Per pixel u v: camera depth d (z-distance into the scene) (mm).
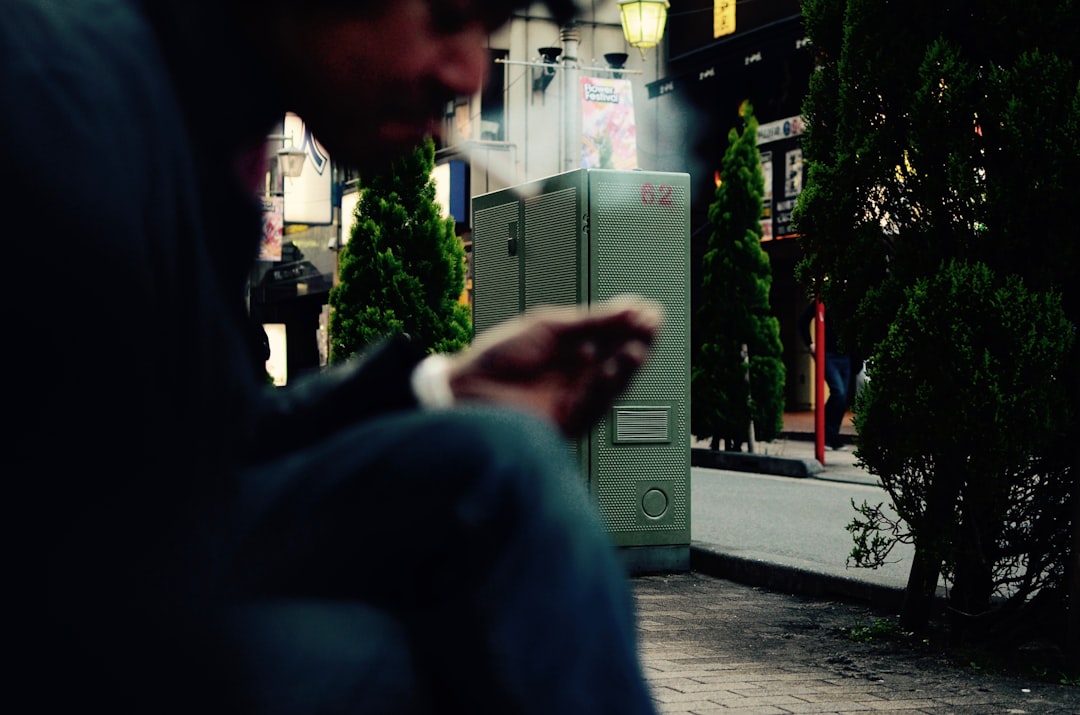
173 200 414
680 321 7891
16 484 385
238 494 416
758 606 6738
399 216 13367
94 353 389
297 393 609
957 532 5332
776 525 9836
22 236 382
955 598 5555
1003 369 5094
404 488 417
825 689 4824
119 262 392
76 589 389
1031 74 5129
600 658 416
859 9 5648
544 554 419
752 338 15930
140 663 392
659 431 7844
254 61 458
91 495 391
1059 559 5320
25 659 387
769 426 15977
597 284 7699
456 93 479
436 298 13477
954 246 5430
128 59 415
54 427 387
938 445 5219
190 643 396
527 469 428
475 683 406
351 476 421
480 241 8781
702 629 6062
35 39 399
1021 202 5180
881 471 5473
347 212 26016
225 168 454
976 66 5332
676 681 4941
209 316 419
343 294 13406
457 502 417
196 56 445
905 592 6297
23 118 388
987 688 4883
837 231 5785
